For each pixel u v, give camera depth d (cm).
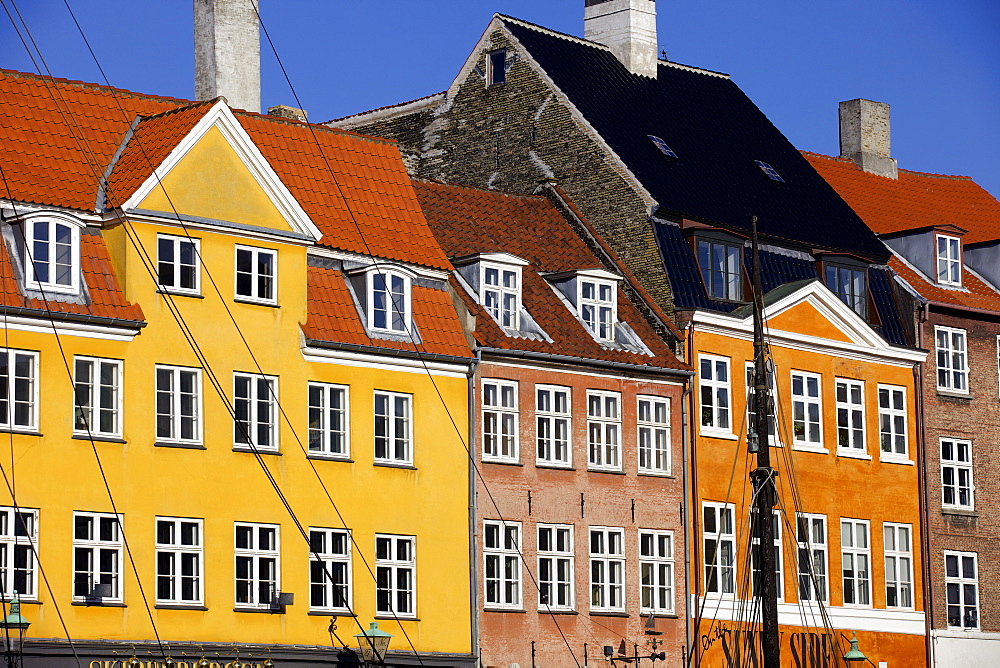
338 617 4891
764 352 5497
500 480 5306
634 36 6719
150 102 5088
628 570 5559
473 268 5459
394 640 4997
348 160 5372
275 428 4856
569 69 6469
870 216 7075
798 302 6159
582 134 6241
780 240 6319
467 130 6600
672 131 6512
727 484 5872
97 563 4509
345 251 5122
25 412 4453
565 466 5456
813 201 6662
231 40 5484
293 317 4919
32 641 4347
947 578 6512
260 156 4884
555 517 5416
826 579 6141
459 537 5178
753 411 5978
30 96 4831
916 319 6588
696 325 5853
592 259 6053
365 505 4994
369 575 4975
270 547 4809
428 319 5231
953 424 6625
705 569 5766
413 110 6800
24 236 4503
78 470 4503
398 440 5106
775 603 4969
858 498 6272
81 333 4544
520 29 6525
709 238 6109
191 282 4756
